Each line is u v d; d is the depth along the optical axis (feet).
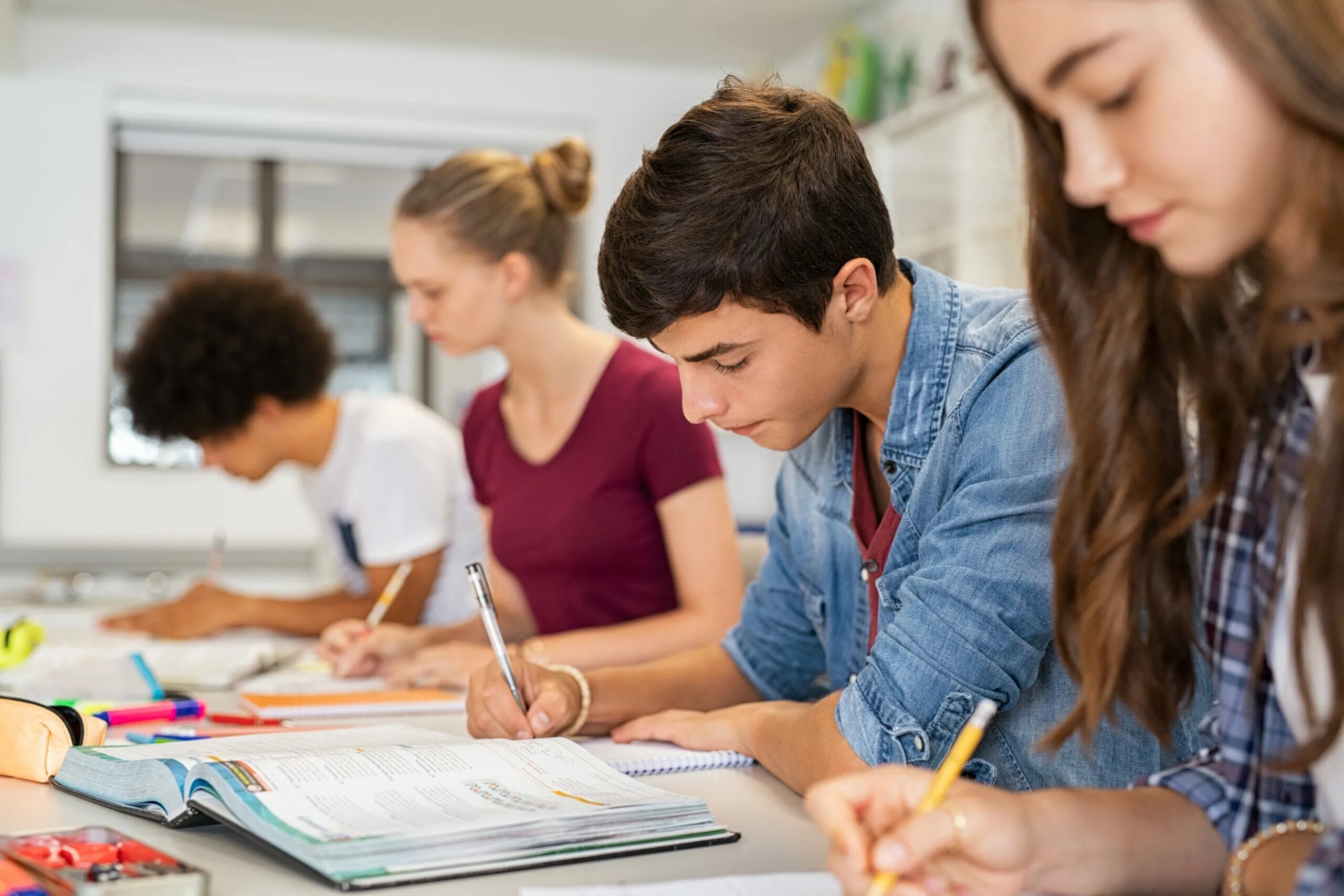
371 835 2.50
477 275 6.09
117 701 5.10
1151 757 3.43
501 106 15.90
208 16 14.61
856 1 14.14
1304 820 2.33
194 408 7.58
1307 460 2.13
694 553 5.85
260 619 7.80
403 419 7.93
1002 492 3.31
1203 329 2.41
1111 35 1.95
